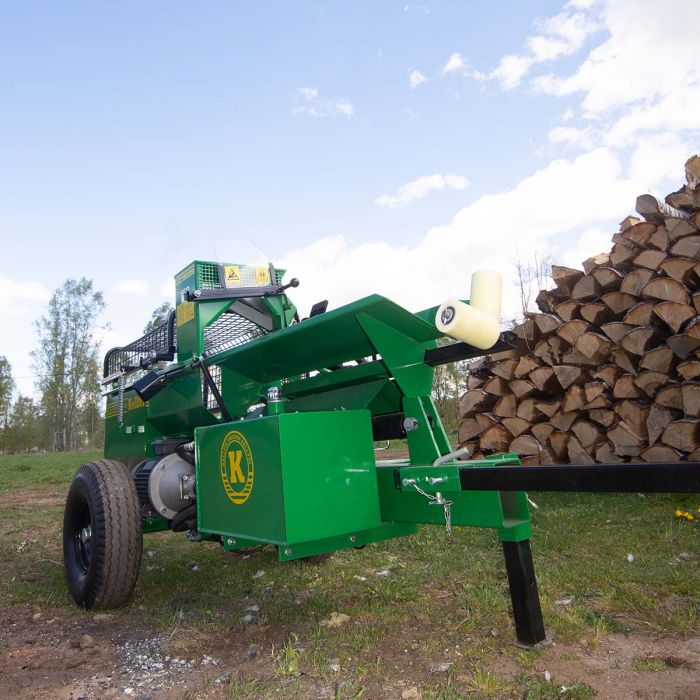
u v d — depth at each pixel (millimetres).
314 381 3490
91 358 52188
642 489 1805
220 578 4172
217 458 2934
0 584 4277
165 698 2379
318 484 2500
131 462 4586
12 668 2750
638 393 5707
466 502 2521
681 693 2174
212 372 3646
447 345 2816
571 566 3793
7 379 55781
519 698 2217
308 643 2859
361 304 2529
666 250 5512
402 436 3189
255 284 3869
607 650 2596
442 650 2674
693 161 5734
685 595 3234
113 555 3412
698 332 5117
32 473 15094
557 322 6254
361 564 4312
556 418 6344
